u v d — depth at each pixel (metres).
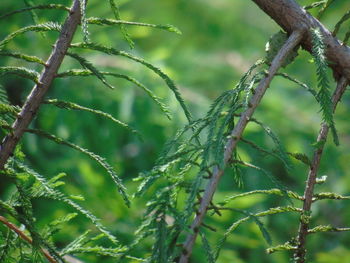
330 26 9.82
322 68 3.13
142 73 8.78
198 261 7.58
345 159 10.00
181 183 2.89
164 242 2.78
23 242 3.31
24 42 8.09
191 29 11.52
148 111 8.68
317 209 9.84
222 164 2.87
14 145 3.10
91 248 3.23
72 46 3.14
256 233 8.62
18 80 8.28
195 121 3.13
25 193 3.16
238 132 3.01
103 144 8.74
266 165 9.89
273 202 9.96
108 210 7.64
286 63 3.34
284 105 10.00
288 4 3.33
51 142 8.62
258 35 11.87
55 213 7.65
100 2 8.43
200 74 9.95
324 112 3.08
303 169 10.02
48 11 6.94
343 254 9.12
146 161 9.26
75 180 8.59
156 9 10.88
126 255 2.94
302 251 3.23
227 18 11.72
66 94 8.47
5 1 8.27
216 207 2.90
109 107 8.67
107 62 8.67
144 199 7.63
